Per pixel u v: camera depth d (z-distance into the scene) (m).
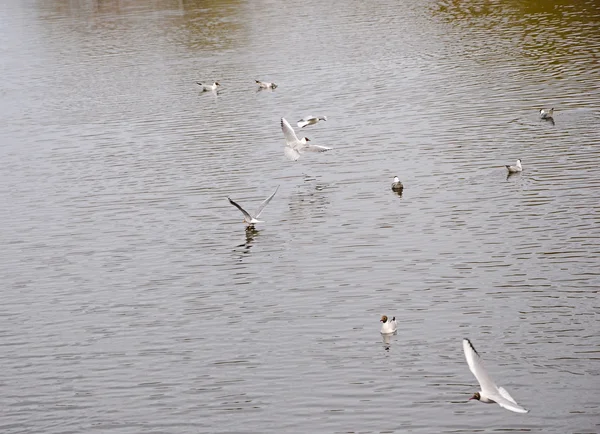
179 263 37.97
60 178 49.91
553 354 28.47
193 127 57.06
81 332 32.84
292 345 30.52
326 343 30.44
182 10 99.06
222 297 34.59
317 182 45.78
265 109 59.66
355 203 42.53
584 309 31.02
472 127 51.56
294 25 85.81
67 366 30.55
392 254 36.78
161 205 44.59
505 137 49.34
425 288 33.66
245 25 87.94
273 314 32.84
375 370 28.48
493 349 29.06
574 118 51.22
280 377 28.62
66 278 37.56
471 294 32.81
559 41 69.88
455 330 30.48
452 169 45.47
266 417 26.62
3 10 111.69
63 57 81.56
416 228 39.06
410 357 29.06
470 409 26.11
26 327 33.59
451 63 66.62
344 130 53.50
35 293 36.41
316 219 41.19
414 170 45.88
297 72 68.38
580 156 45.34
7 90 71.69
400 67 66.88
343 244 38.25
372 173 46.12
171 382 28.97
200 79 69.12
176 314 33.56
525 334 29.77
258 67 71.19
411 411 26.28
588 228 37.22
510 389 26.88
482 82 60.69
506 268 34.53
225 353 30.44
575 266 34.12
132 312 34.06
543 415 25.55
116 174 49.66
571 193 40.94
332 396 27.33
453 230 38.47
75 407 28.03
